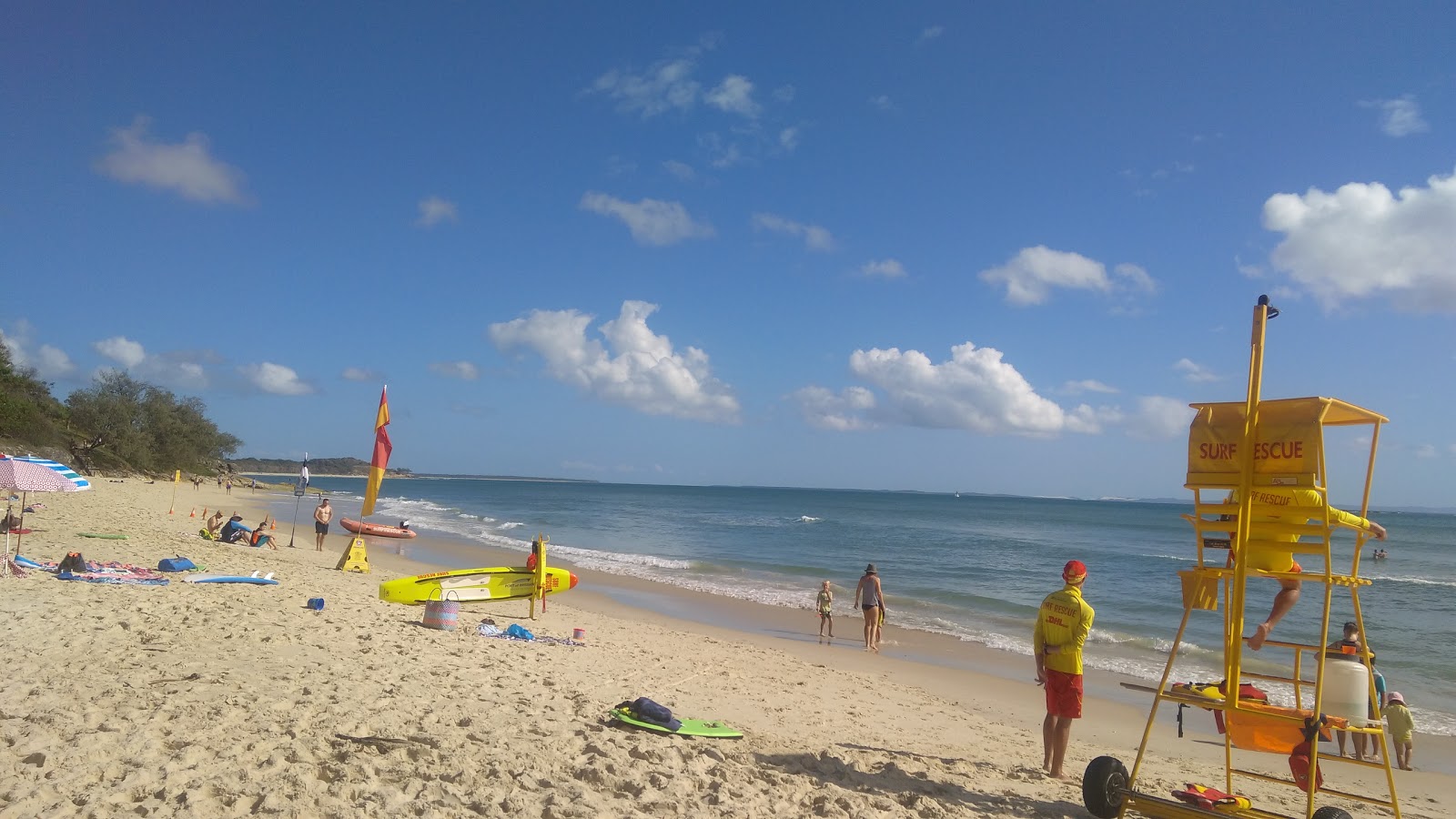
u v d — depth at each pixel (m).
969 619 20.14
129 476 76.62
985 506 151.50
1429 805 8.03
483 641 11.00
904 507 127.31
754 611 20.33
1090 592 26.16
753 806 5.24
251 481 97.38
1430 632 19.95
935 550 41.62
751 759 6.58
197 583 13.03
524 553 31.77
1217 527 5.50
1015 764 7.92
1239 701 5.32
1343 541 58.06
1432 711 12.77
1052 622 7.23
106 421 78.12
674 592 23.20
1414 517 157.25
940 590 25.17
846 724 9.13
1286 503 5.15
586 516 68.19
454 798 4.69
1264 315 5.20
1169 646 17.09
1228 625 5.53
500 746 5.85
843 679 12.20
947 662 15.00
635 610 19.62
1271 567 5.35
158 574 13.70
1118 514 114.00
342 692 7.04
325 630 10.07
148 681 6.79
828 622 16.75
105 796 4.28
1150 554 40.78
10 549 15.80
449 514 63.00
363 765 5.05
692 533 50.09
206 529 24.38
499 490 183.88
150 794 4.37
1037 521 83.88
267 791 4.51
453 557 28.97
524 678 8.87
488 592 14.58
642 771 5.64
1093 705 12.27
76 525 23.06
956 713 10.84
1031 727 10.61
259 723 5.82
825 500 170.75
